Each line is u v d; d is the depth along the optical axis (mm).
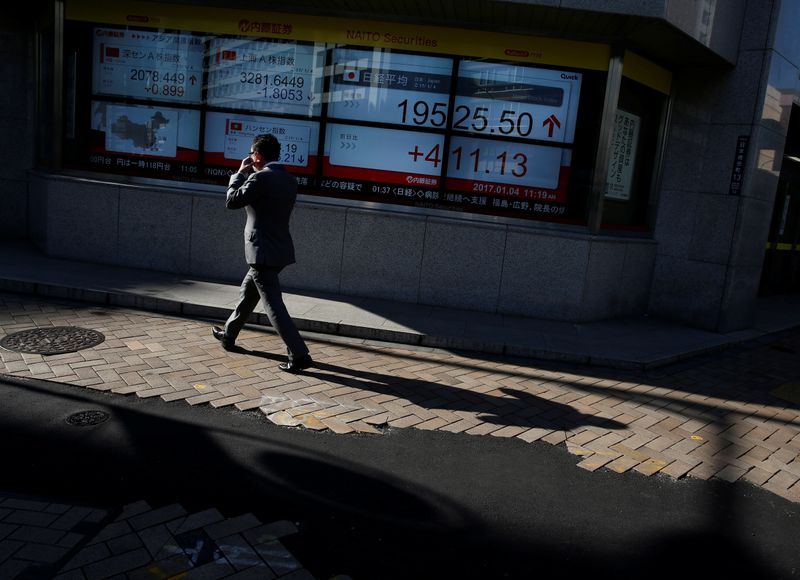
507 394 5594
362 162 8484
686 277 9078
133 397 4688
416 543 3180
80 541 2939
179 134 8688
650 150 9242
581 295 8273
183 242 8648
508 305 8375
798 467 4602
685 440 4910
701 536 3518
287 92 8461
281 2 8102
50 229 8812
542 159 8305
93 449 3844
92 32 8617
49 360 5266
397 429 4578
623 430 5000
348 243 8445
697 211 8938
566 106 8195
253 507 3369
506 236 8250
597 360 6797
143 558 2854
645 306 9445
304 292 8453
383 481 3791
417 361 6336
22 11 9570
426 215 8398
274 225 5398
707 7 7652
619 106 8617
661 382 6438
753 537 3562
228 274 8633
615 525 3551
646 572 3123
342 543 3115
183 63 8555
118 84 8695
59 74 8711
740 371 7160
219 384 5094
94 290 7234
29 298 7156
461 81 8234
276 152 5570
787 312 11562
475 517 3482
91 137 8852
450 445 4395
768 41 8281
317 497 3533
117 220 8695
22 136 9867
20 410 4293
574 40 8055
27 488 3354
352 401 5031
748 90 8453
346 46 8289
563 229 8344
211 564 2852
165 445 3980
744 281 9094
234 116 8570
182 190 8586
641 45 8125
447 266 8367
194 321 6883
